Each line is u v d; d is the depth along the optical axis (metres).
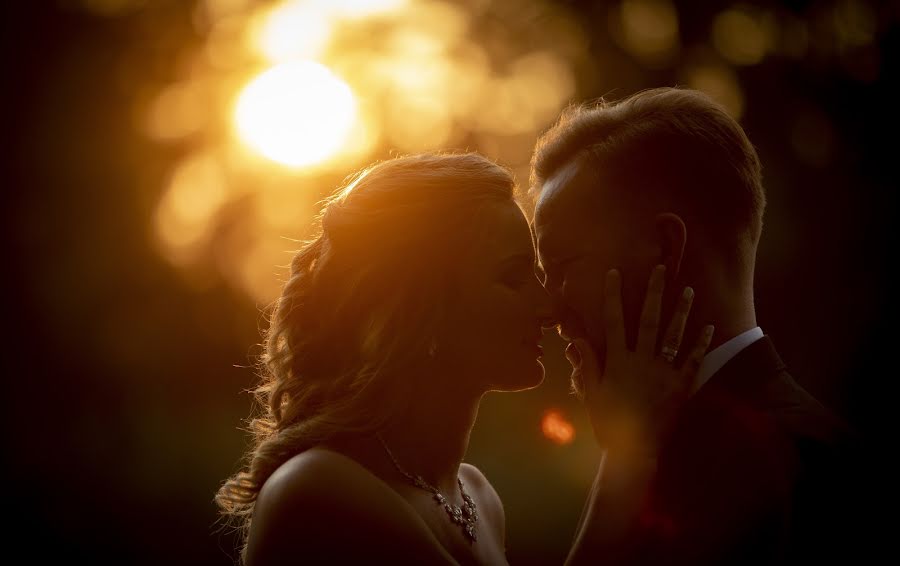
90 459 15.55
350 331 3.15
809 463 2.66
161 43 17.50
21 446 15.84
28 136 16.58
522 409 13.76
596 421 2.97
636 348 2.95
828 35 15.69
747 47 15.71
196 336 16.55
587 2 16.11
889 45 15.32
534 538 12.67
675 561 2.74
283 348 3.28
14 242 16.48
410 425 3.10
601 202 3.04
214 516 13.78
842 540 2.59
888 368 15.16
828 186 15.35
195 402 16.50
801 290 15.27
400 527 2.87
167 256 16.72
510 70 16.23
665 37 15.77
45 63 16.66
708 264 2.96
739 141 3.00
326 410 3.07
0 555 13.66
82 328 16.61
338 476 2.89
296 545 2.82
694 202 2.96
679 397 2.88
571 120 3.24
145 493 14.35
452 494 3.22
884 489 2.63
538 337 3.12
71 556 13.66
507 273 3.11
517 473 13.59
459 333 3.09
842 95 15.51
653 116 3.05
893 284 15.22
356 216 3.14
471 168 3.19
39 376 16.39
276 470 3.01
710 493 2.74
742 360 2.87
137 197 16.78
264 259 15.63
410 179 3.14
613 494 2.84
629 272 3.01
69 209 16.70
